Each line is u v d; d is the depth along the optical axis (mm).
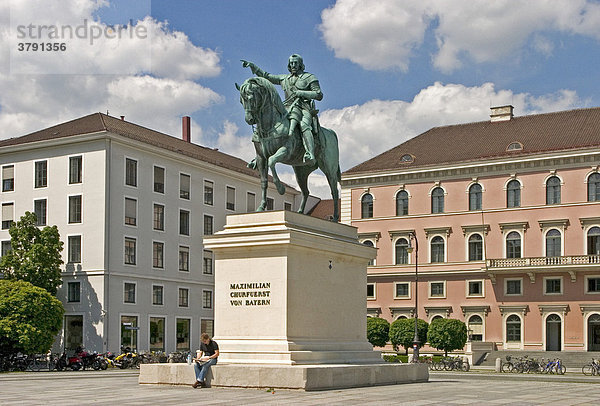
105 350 60469
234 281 20578
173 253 68875
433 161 73250
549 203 67812
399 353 67562
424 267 72812
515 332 68312
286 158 21281
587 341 65062
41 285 57438
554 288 67000
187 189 71188
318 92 22062
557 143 68688
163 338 67125
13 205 65625
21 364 49844
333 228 22656
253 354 19844
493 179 70562
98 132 61844
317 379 18672
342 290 22281
